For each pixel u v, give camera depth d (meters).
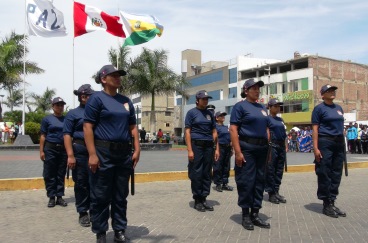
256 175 6.12
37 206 7.68
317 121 6.99
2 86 30.45
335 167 7.00
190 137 7.39
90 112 4.93
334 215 6.76
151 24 21.59
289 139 30.39
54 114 7.66
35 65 30.31
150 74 34.78
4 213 7.05
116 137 4.93
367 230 5.90
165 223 6.34
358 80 54.00
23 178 9.75
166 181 11.28
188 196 8.85
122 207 5.14
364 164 15.64
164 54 35.25
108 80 5.03
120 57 34.38
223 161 9.80
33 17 21.20
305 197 8.79
